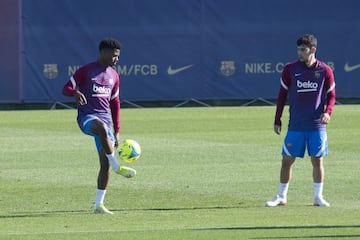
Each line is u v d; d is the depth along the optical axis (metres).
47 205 40.03
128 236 31.58
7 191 44.03
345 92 98.06
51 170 51.34
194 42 95.94
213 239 30.97
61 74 94.25
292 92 39.22
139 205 39.97
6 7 93.31
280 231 32.44
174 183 46.47
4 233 32.56
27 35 93.62
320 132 39.03
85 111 37.59
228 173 49.81
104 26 94.19
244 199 41.47
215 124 77.31
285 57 96.81
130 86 95.56
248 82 96.81
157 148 61.09
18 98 94.44
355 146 61.41
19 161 55.22
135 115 86.88
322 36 97.12
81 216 36.81
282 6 96.38
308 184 45.78
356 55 97.69
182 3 95.38
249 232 32.25
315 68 38.97
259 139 66.06
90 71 37.53
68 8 93.62
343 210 37.84
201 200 41.22
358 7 97.38
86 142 64.88
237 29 96.06
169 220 35.50
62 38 93.81
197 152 58.91
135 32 94.94
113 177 48.41
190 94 96.50
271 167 52.00
